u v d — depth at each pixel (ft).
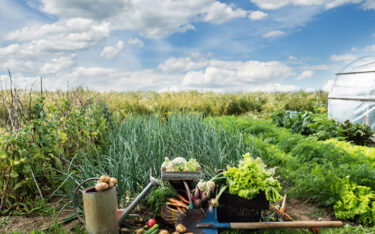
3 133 12.92
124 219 10.18
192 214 10.25
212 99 43.52
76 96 20.74
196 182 12.66
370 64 33.27
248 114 40.68
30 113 14.14
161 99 39.99
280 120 28.55
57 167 14.97
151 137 17.46
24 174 12.69
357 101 31.83
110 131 21.93
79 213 11.36
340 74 36.29
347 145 19.74
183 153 16.63
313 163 15.57
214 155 15.75
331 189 12.49
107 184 9.38
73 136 17.22
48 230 10.55
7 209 12.06
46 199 12.91
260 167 10.54
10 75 14.23
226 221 10.50
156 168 14.01
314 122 26.84
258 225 9.88
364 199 11.59
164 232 9.55
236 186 10.16
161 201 10.89
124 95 41.19
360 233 10.44
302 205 13.10
